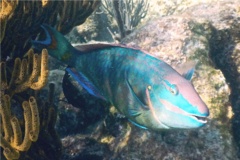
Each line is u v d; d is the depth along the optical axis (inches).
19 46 129.1
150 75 70.1
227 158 111.4
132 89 74.0
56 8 137.0
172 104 64.6
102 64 80.4
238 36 158.1
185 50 137.5
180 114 63.6
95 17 289.6
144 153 115.0
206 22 154.3
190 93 62.7
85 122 149.2
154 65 70.6
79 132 145.9
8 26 118.0
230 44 157.2
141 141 117.4
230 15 162.2
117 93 78.7
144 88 70.9
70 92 143.5
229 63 155.7
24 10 122.7
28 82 95.3
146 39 147.3
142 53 73.9
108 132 131.0
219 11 166.1
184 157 111.0
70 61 86.6
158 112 68.2
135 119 77.0
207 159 110.6
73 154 128.3
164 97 66.1
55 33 88.6
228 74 154.9
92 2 149.0
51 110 110.1
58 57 88.4
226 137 116.1
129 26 266.1
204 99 123.4
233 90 150.4
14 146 88.1
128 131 124.2
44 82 92.0
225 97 125.8
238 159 117.0
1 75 97.4
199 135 114.9
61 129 150.7
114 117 130.4
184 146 113.0
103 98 85.1
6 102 86.9
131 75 73.9
